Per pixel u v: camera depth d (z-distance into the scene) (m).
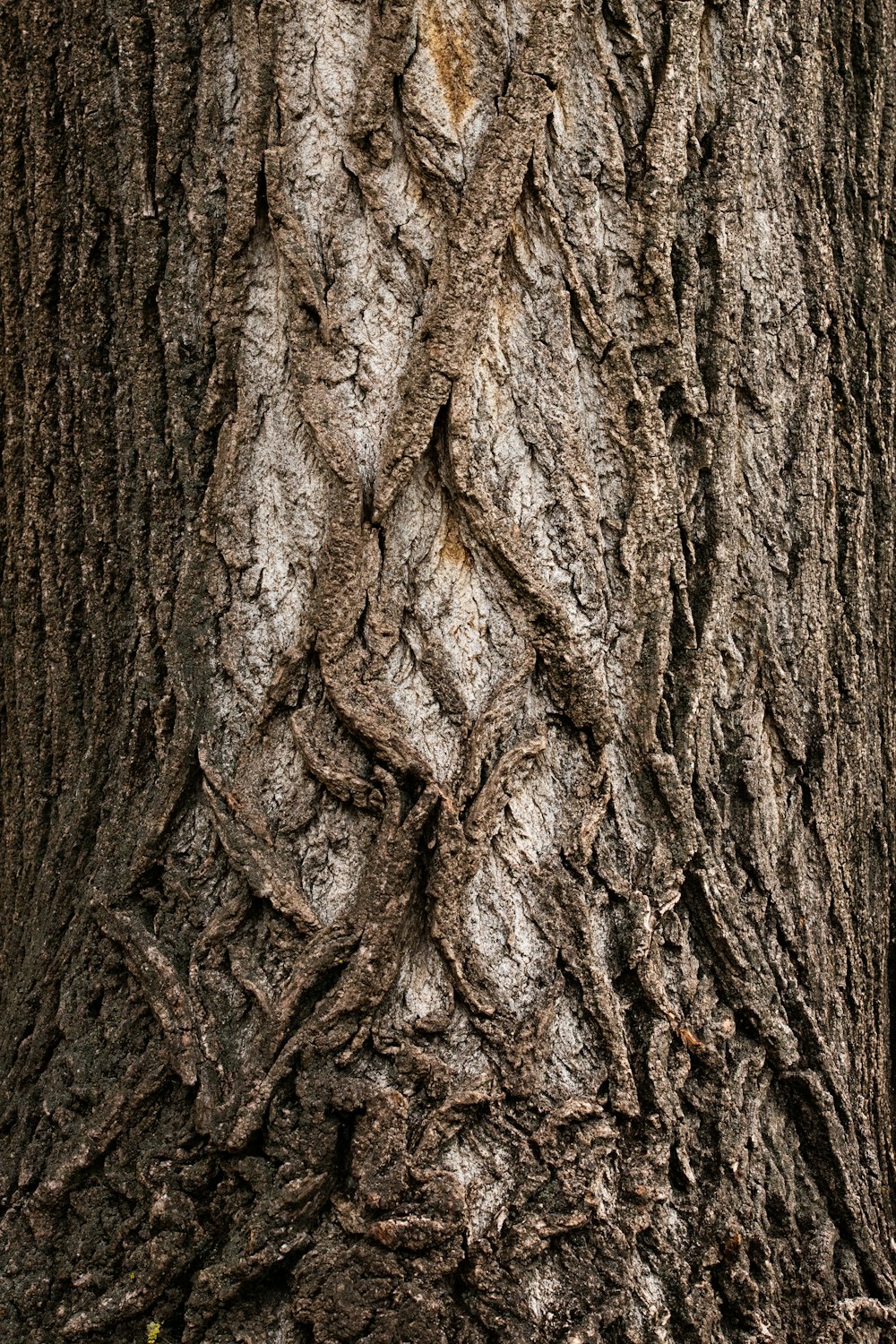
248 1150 2.79
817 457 3.01
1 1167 2.88
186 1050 2.81
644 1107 2.84
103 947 2.88
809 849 3.00
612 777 2.88
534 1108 2.80
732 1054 2.89
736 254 2.92
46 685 2.98
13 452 2.99
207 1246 2.79
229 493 2.87
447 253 2.82
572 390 2.86
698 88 2.90
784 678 2.97
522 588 2.84
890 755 3.16
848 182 3.07
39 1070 2.91
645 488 2.88
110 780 2.92
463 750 2.83
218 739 2.86
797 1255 2.88
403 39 2.81
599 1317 2.77
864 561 3.09
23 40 2.91
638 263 2.88
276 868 2.83
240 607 2.87
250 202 2.84
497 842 2.83
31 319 2.94
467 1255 2.77
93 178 2.89
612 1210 2.80
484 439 2.84
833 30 3.05
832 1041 2.96
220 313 2.86
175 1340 2.78
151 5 2.86
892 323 3.14
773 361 2.97
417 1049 2.79
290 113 2.83
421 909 2.82
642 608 2.89
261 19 2.82
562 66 2.83
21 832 3.01
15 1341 2.80
